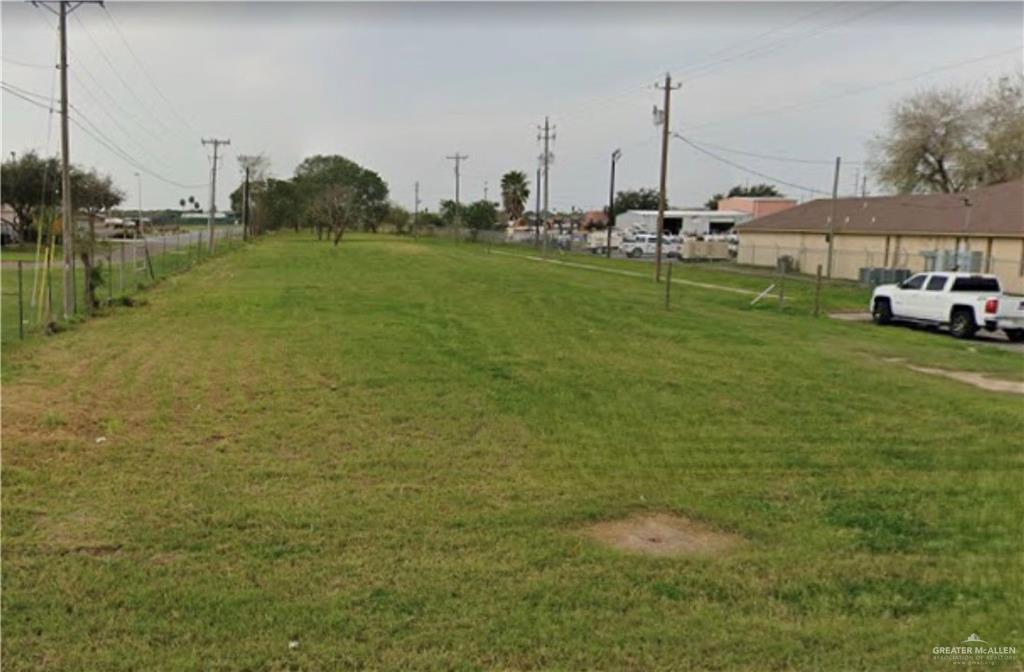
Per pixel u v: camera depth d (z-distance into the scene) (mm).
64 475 6211
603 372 11500
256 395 9523
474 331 15969
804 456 7230
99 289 23047
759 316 21969
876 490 6250
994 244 32312
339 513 5492
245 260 42000
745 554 4895
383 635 3793
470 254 54938
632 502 5871
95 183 52938
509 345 14086
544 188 60188
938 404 9781
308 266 37656
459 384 10344
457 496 5938
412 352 13023
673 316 20219
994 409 9539
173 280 27969
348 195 93375
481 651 3664
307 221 103438
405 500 5816
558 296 24891
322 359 12195
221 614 3965
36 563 4535
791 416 8891
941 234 35094
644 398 9688
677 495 6039
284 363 11805
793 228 45969
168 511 5441
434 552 4840
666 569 4641
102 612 3963
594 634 3840
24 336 14266
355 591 4258
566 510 5652
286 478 6293
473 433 7875
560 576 4512
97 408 8664
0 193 48094
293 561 4656
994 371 13305
